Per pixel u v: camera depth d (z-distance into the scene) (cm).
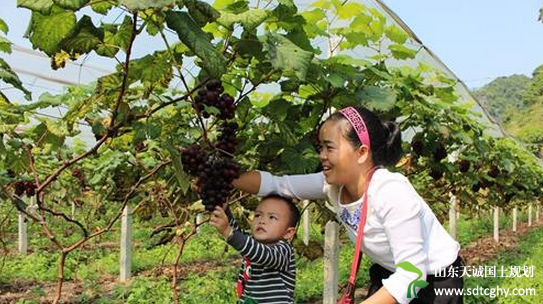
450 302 250
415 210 235
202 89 254
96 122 358
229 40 263
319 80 322
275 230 303
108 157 598
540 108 6969
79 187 785
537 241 1795
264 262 285
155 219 1541
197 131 336
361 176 253
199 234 1351
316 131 362
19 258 1082
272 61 244
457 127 558
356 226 258
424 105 467
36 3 181
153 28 234
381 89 346
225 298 744
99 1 193
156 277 955
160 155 448
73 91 462
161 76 257
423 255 234
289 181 306
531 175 1303
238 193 450
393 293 228
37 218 289
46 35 212
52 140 345
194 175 268
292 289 306
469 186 884
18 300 788
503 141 1007
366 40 410
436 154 528
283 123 336
